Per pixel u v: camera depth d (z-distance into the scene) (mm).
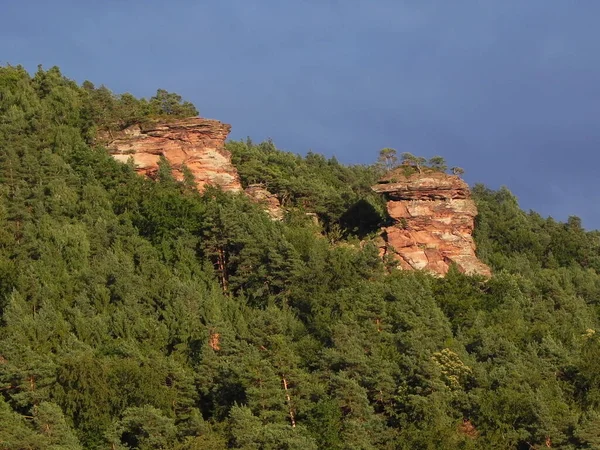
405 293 122875
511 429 100125
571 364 109625
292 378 101000
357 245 146125
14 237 132625
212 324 112125
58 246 129125
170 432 96312
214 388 103000
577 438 97250
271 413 97812
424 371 104062
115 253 129125
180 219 138125
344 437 96375
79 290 122125
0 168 145875
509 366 109000
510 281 137625
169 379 104188
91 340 112250
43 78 177125
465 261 144125
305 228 147750
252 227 135750
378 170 198375
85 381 100188
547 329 121125
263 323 107500
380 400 103625
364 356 105500
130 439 98125
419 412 101000
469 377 107125
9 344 104875
